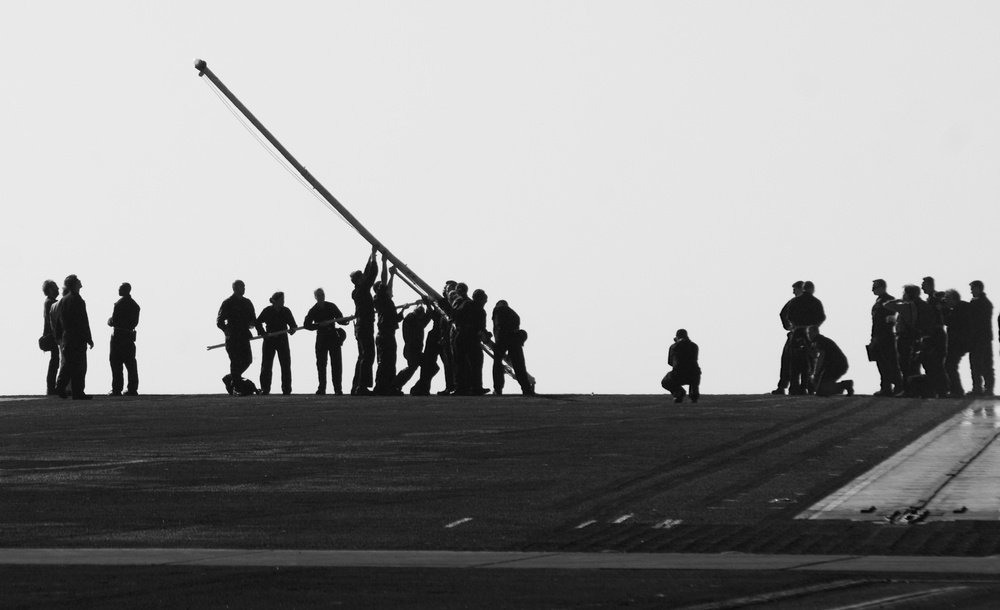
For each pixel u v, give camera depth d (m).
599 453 37.38
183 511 28.19
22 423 48.19
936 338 59.94
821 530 25.02
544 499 29.44
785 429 43.25
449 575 20.78
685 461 35.56
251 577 20.67
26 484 32.25
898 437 40.47
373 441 40.94
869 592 18.86
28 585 20.05
